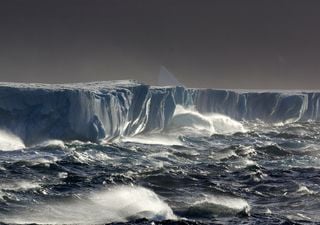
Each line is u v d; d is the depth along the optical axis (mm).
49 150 104250
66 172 86250
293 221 65375
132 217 63281
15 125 106375
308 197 76500
